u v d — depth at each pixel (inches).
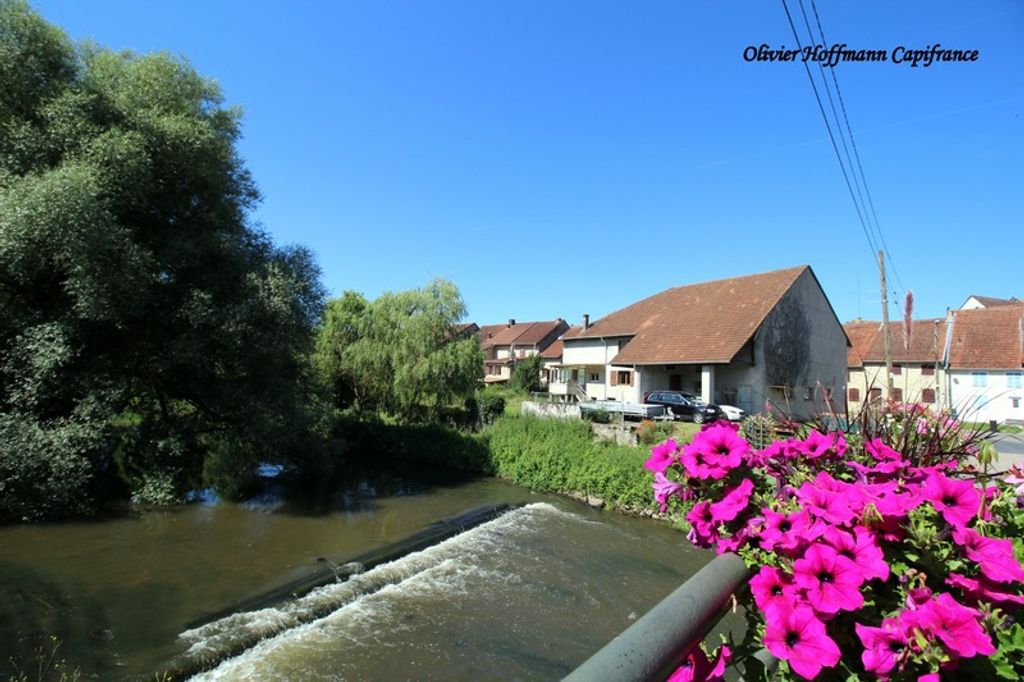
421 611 322.3
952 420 81.7
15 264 426.3
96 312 441.4
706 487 65.1
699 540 62.1
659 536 478.9
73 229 416.2
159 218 534.9
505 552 428.1
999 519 54.8
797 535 51.1
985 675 45.8
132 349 522.0
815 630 46.6
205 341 507.8
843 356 1288.1
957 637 43.1
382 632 295.7
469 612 323.6
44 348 435.2
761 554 54.9
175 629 283.0
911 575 50.2
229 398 541.6
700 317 1184.2
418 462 826.8
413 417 952.3
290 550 414.0
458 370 920.9
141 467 531.5
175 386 558.6
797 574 49.1
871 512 51.4
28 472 426.9
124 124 492.4
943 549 51.2
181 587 337.1
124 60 552.1
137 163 462.9
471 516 523.2
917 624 45.1
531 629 306.5
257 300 518.6
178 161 513.3
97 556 383.6
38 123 468.4
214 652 260.5
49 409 471.5
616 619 322.3
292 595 328.2
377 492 631.8
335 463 699.4
